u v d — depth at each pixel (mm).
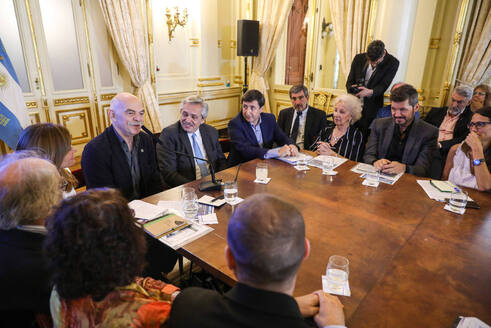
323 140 2787
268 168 2127
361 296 938
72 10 3789
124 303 688
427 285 992
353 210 1508
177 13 4734
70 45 3850
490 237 1280
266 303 614
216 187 1753
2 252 811
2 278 790
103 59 4191
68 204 685
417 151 2293
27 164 879
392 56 3434
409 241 1242
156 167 2162
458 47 3562
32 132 1454
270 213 636
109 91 4332
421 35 3631
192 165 2330
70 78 3930
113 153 1894
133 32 4223
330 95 4746
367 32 3967
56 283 659
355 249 1184
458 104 3023
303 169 2102
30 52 3535
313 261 1106
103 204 683
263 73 5309
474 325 819
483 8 3492
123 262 676
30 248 830
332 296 908
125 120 1821
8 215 830
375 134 2520
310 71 4914
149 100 4578
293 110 3246
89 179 1867
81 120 4141
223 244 1222
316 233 1293
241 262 635
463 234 1299
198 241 1238
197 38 5094
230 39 5570
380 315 867
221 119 5812
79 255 634
